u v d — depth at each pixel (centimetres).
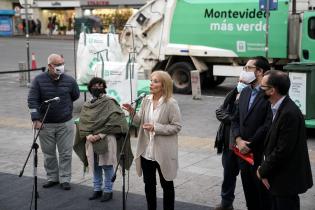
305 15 1417
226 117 565
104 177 687
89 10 4041
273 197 471
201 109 1331
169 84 552
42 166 814
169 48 1620
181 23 1600
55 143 701
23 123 1159
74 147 664
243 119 524
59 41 3925
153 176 573
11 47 3316
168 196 565
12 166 812
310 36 1420
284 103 443
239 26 1518
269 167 443
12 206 636
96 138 629
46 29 4925
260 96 515
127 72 1018
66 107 695
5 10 4566
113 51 1299
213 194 677
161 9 1625
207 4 1559
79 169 797
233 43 1534
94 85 644
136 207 631
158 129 539
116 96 1024
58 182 715
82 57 1283
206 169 792
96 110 637
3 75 2084
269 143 450
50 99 644
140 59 1677
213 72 1599
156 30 1642
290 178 443
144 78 1672
